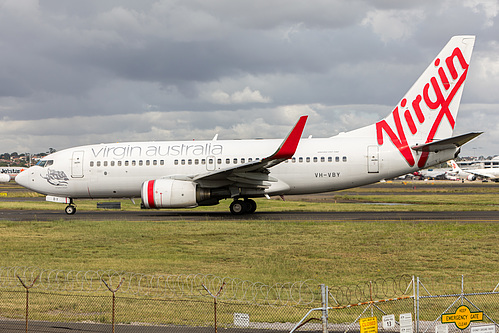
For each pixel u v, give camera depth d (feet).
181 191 300.61
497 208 362.74
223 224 263.08
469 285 139.03
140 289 134.92
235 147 321.52
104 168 329.11
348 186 315.17
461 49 306.35
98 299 123.95
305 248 195.72
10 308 115.34
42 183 336.49
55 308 115.75
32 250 195.52
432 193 643.04
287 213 332.19
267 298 125.59
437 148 304.30
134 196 338.34
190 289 134.92
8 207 415.85
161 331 99.09
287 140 279.28
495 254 181.88
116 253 188.44
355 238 216.33
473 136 282.97
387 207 383.24
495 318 107.76
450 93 307.99
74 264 168.76
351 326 102.83
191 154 321.32
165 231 240.32
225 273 154.61
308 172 310.86
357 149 310.24
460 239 211.20
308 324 104.17
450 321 96.43
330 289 134.51
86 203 467.11
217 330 100.01
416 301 100.73
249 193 312.91
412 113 310.86
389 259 175.32
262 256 181.57
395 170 309.42
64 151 341.41
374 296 127.34
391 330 100.22
